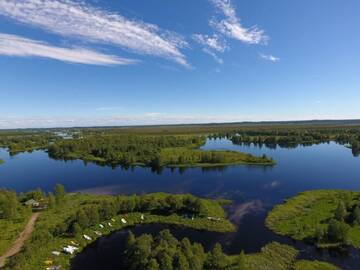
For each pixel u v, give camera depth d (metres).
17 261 49.91
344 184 107.62
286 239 62.38
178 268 46.88
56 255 55.25
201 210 74.25
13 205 73.44
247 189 102.12
